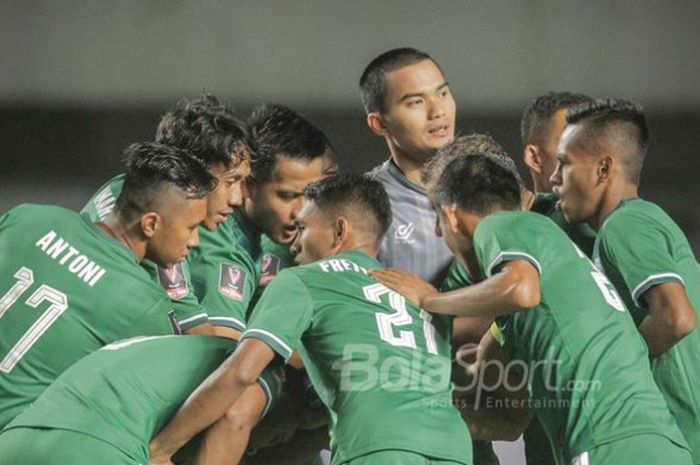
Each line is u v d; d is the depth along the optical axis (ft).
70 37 130.62
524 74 127.65
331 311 51.01
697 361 54.44
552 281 51.42
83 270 52.03
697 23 127.34
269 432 58.18
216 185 54.65
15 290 51.98
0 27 130.52
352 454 48.29
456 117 122.21
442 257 64.18
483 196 54.03
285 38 130.72
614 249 54.08
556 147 66.39
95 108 126.62
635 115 57.06
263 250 64.49
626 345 50.93
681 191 112.27
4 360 51.42
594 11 128.67
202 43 130.82
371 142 116.47
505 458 69.21
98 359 49.34
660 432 49.11
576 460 49.67
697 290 54.90
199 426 48.65
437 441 48.44
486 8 129.90
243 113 125.39
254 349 48.96
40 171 117.60
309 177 61.52
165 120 59.11
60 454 46.39
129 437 47.55
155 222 52.75
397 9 131.03
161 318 52.49
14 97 126.93
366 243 54.08
